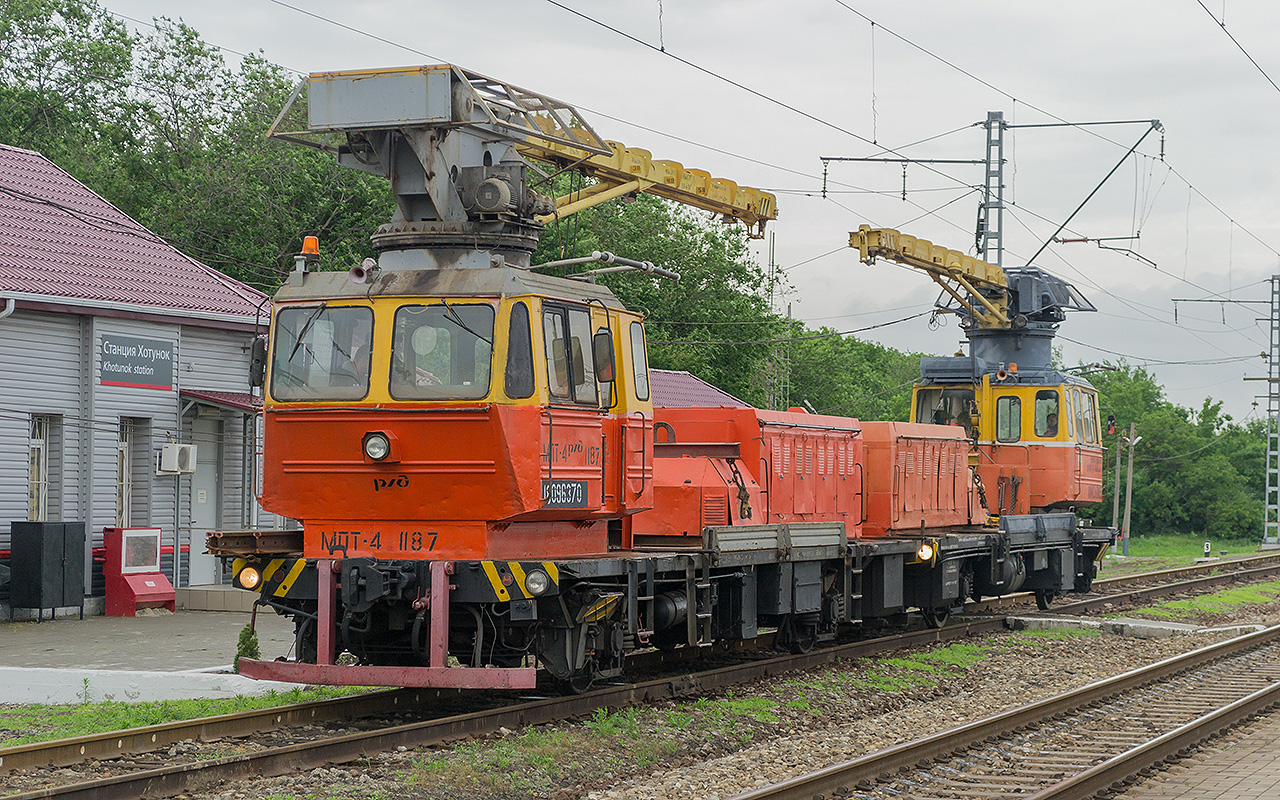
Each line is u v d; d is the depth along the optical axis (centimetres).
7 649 1708
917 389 2564
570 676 1183
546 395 1133
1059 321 2634
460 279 1122
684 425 1636
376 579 1104
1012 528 2217
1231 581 3128
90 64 4628
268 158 4069
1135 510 7619
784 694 1362
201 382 2438
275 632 1917
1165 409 8050
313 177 4022
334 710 1127
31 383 2114
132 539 2177
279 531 1216
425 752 1002
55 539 2041
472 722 1080
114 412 2241
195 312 2347
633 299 4684
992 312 2572
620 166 1850
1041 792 908
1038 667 1684
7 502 2073
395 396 1120
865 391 9181
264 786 891
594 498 1223
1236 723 1253
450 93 1170
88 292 2173
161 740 989
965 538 2030
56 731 1084
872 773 982
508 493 1100
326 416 1138
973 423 2441
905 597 1977
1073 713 1299
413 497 1121
